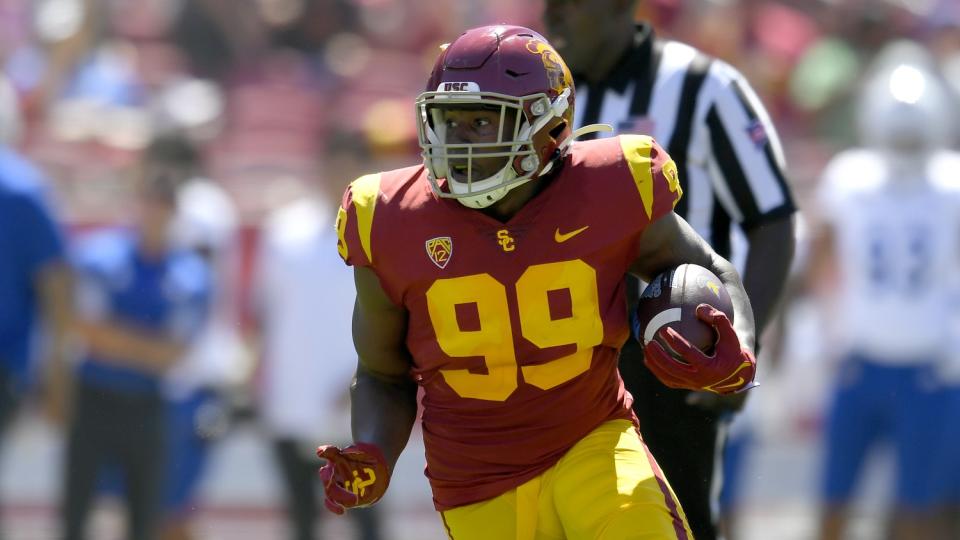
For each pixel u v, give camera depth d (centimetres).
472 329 1142
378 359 1213
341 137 2336
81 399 2298
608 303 1157
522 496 1173
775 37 3806
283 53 3684
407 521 2650
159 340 2306
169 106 3147
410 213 1150
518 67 1122
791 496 2758
